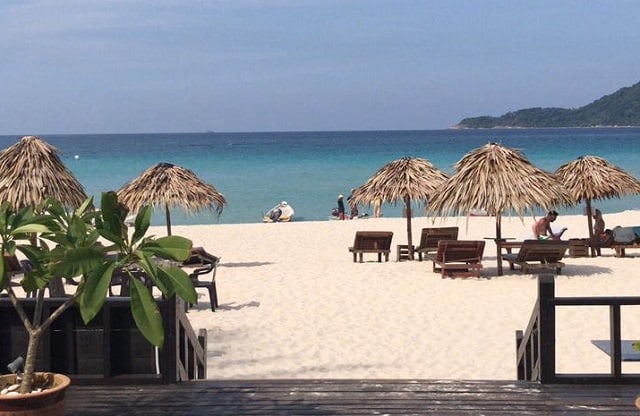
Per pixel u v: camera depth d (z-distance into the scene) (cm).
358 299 1328
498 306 1258
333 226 2572
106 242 1689
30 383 451
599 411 537
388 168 1897
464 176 1598
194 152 9112
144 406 558
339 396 582
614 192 1950
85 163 7062
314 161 7000
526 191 1544
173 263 1211
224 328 1133
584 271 1605
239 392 591
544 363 594
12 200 1252
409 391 591
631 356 635
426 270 1633
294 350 1005
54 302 584
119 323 600
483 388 593
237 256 1908
